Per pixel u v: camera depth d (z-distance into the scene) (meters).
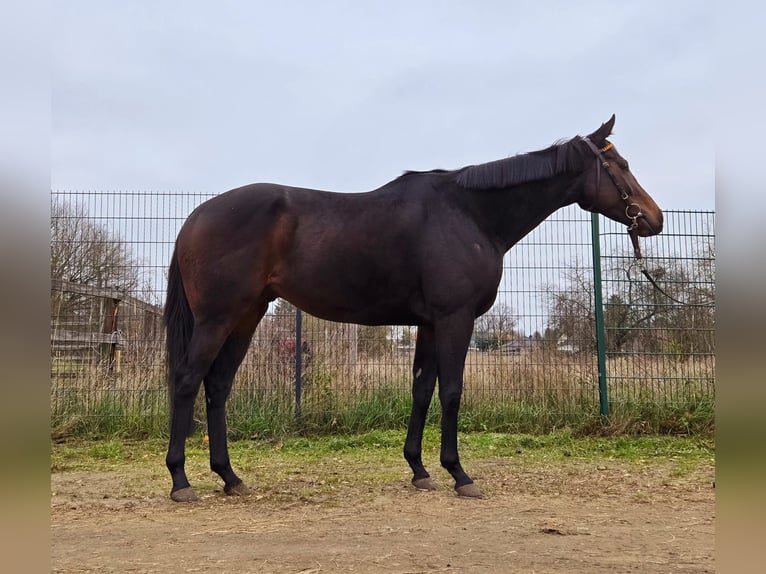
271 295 4.64
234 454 6.59
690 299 7.81
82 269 8.21
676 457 6.30
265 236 4.33
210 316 4.29
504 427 7.75
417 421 4.80
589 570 2.76
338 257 4.39
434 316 4.50
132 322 8.09
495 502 4.24
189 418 4.33
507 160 4.81
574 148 4.88
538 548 3.12
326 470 5.59
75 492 4.62
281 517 3.80
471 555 2.99
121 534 3.41
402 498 4.35
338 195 4.60
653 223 4.96
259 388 7.84
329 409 7.81
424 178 4.77
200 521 3.71
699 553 3.04
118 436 7.49
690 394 7.73
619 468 5.66
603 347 7.67
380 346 8.04
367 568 2.79
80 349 7.88
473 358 7.98
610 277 7.82
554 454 6.46
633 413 7.57
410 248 4.49
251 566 2.82
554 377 7.84
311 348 8.00
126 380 7.85
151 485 4.92
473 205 4.71
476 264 4.52
